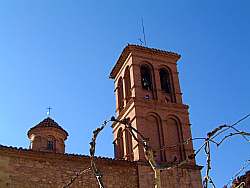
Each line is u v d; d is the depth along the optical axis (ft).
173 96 134.72
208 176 43.60
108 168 106.01
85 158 104.17
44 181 97.96
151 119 123.95
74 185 100.12
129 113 125.90
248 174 54.39
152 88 133.69
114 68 146.72
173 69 140.97
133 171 108.17
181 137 124.26
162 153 118.62
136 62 135.64
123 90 138.51
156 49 141.38
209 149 43.57
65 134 154.51
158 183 46.19
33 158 99.86
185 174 112.47
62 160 102.32
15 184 95.14
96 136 49.49
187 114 129.59
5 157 97.35
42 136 149.18
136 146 115.03
